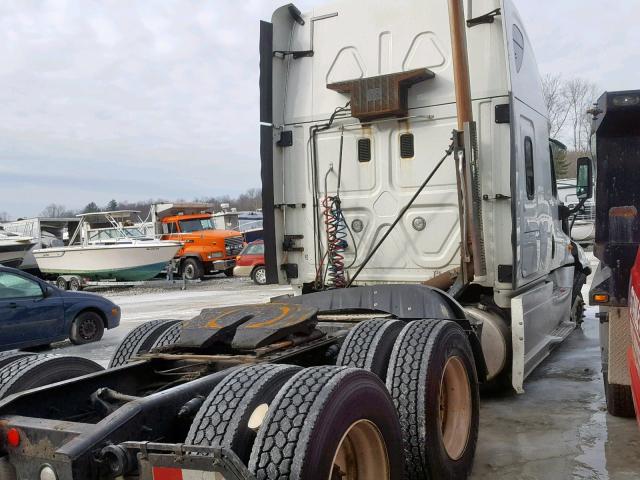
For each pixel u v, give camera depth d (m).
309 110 6.33
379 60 6.00
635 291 3.68
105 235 26.75
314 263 6.36
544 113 6.80
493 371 5.34
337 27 6.22
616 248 4.79
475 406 4.20
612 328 4.92
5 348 9.39
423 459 3.47
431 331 3.77
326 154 6.27
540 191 6.43
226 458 2.28
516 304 5.35
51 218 30.11
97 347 10.34
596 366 7.00
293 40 6.46
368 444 2.94
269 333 3.67
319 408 2.56
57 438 2.63
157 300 17.52
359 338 3.82
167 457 2.38
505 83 5.44
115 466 2.45
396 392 3.55
